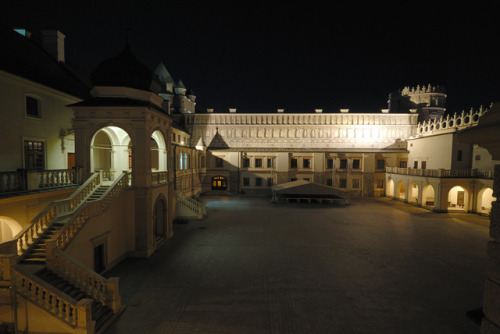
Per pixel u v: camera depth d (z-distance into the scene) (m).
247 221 29.09
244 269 17.06
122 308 12.83
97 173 18.86
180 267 17.34
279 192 38.97
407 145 49.25
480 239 23.30
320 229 26.14
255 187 49.16
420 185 37.72
